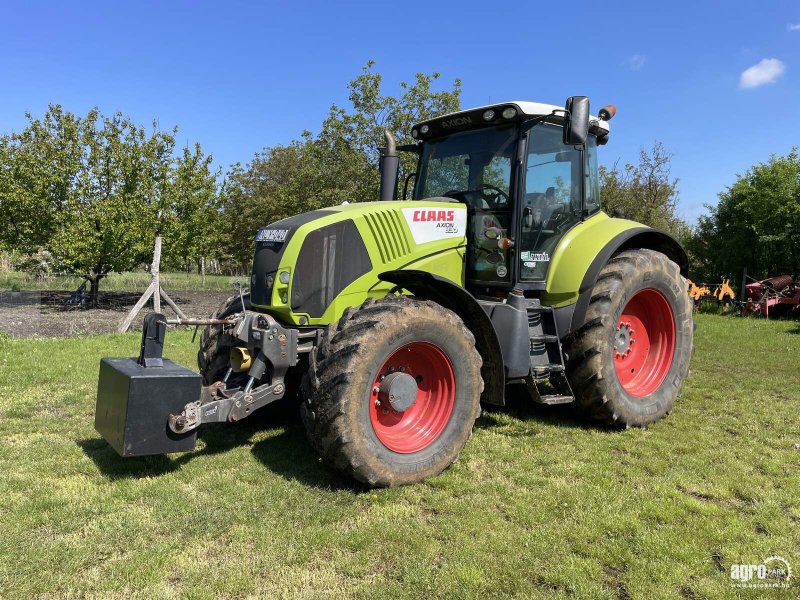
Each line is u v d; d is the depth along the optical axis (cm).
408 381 370
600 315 461
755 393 607
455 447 384
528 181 459
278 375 379
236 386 404
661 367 521
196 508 325
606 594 254
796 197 1552
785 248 1589
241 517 316
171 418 335
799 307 1340
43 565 267
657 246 563
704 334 1030
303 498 340
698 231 1891
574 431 476
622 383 509
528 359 436
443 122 492
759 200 1612
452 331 379
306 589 255
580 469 393
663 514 326
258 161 3794
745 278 1611
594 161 539
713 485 370
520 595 253
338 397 335
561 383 463
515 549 289
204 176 1502
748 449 437
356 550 288
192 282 2278
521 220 449
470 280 470
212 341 469
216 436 449
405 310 361
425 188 514
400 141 1355
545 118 451
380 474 348
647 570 273
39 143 1342
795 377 684
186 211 1487
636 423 486
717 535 305
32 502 328
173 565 271
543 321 466
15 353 748
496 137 470
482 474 385
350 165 1367
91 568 268
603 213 550
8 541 287
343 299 401
